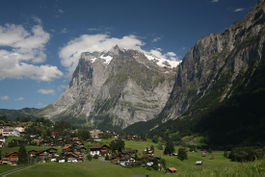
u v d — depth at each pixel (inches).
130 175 4392.2
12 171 3804.1
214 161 6274.6
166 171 4736.7
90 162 5329.7
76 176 3821.4
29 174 3565.5
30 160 4891.7
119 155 6048.2
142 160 5521.7
